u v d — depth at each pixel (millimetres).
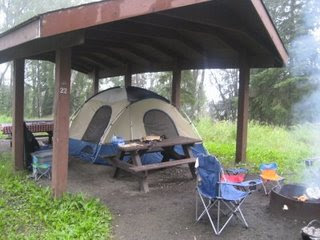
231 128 13234
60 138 5590
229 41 7758
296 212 4984
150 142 6859
